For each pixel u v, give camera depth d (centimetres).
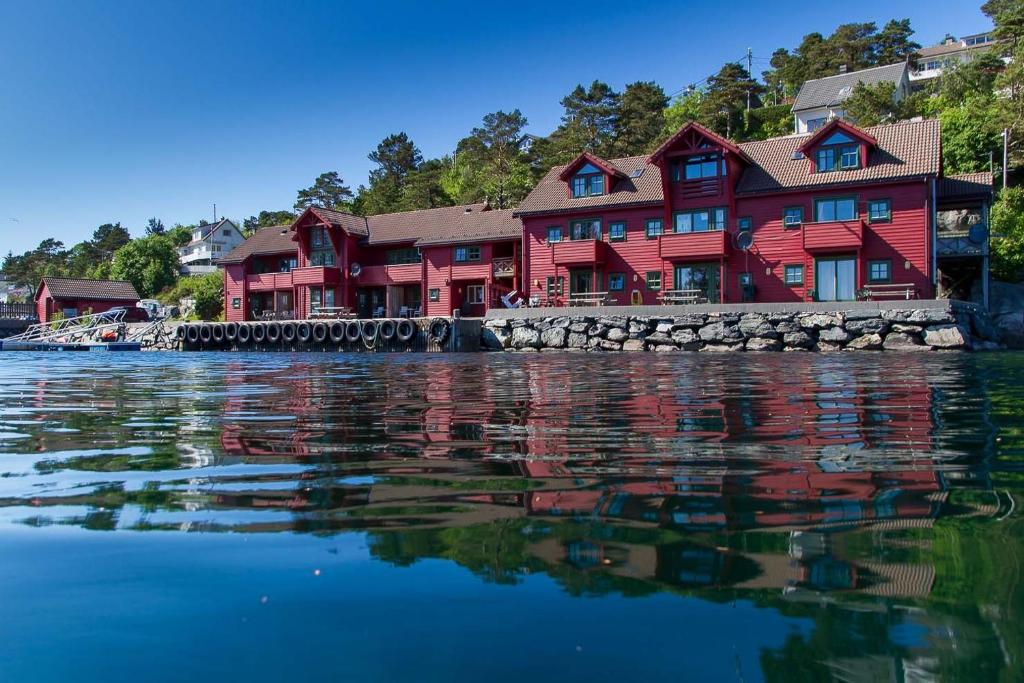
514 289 3422
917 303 2128
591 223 3089
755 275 2770
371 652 119
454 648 121
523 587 152
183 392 799
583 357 1931
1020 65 4128
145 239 7494
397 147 7162
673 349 2405
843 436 395
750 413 518
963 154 4025
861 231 2516
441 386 852
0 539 193
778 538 188
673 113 6588
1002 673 108
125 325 3925
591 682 107
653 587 150
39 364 1766
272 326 3175
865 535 190
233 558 174
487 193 5269
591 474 286
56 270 10306
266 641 125
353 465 315
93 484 274
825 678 106
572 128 5331
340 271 3953
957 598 142
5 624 133
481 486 263
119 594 150
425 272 3731
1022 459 313
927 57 7725
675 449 352
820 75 7100
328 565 168
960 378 883
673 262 2905
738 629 128
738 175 2858
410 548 181
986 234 2573
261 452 356
